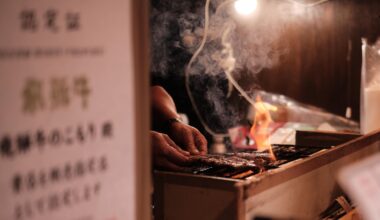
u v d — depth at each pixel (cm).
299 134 352
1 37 97
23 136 102
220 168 230
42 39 105
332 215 246
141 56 132
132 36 128
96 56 117
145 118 135
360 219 226
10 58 99
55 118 108
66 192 112
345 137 335
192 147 276
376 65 359
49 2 106
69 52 111
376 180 131
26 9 101
